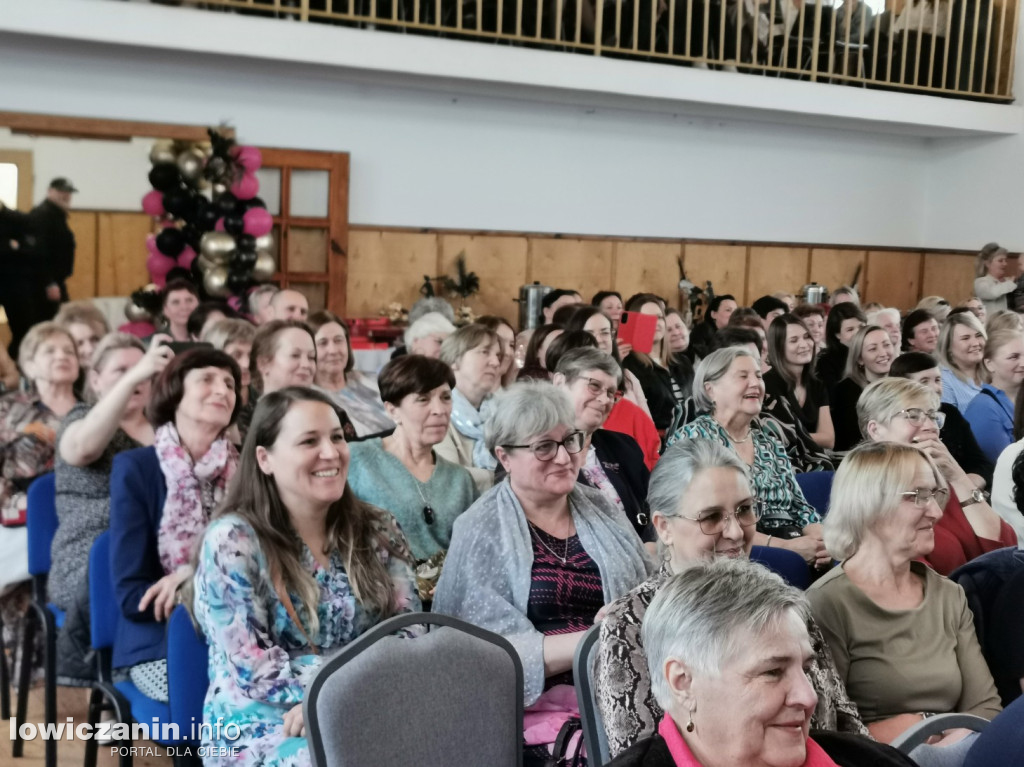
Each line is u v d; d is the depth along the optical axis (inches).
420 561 121.0
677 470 94.8
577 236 371.9
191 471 113.7
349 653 75.2
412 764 75.5
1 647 141.3
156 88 296.7
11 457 147.5
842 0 377.1
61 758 128.6
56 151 284.4
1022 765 66.0
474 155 349.4
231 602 89.9
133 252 296.5
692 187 393.7
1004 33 422.0
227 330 178.2
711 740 63.2
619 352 202.2
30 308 285.6
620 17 331.9
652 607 67.2
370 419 187.3
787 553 113.0
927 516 95.3
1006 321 222.4
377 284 339.9
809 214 424.5
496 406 107.2
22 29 246.5
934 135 436.5
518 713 81.7
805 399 215.2
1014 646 98.3
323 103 322.7
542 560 104.5
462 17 312.5
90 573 110.3
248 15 280.1
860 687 94.6
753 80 353.1
